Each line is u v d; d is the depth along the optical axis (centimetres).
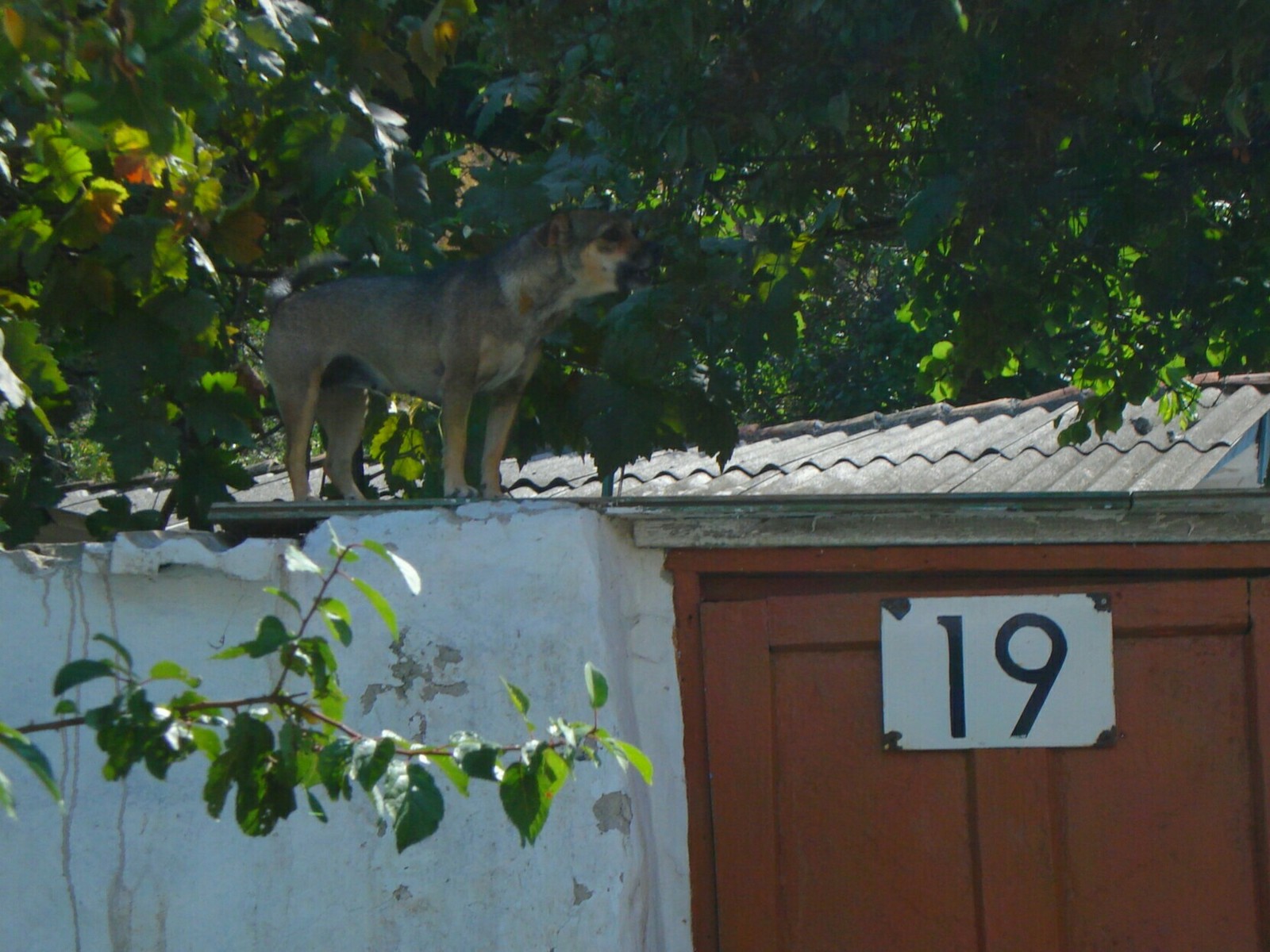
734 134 522
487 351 515
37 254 526
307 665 249
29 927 360
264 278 685
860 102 497
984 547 390
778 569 394
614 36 503
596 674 246
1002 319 593
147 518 606
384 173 643
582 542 360
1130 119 516
